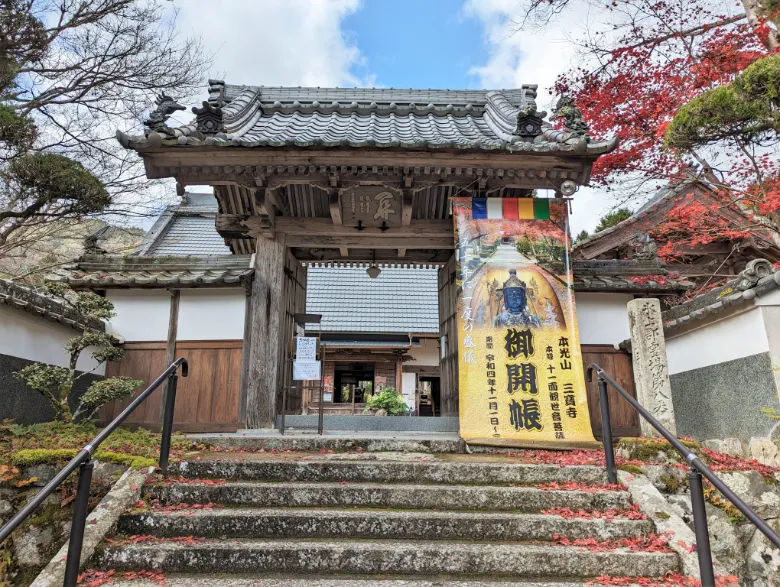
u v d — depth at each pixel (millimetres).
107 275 8086
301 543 3773
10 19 9445
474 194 7508
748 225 11281
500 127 8680
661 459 5035
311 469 4852
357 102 10055
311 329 15984
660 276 8500
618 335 8219
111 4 10648
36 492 4391
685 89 11727
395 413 11828
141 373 7809
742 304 5859
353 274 18969
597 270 8555
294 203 8359
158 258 8367
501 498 4406
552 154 6688
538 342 6926
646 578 3576
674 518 4086
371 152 6641
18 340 6301
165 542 3777
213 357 7777
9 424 5844
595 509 4398
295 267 9211
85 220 12438
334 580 3459
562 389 6707
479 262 7223
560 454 5859
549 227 7406
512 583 3455
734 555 4582
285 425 7570
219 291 8031
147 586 3320
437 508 4363
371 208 8102
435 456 5730
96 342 6434
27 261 16047
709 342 6660
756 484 4844
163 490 4383
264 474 4832
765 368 5598
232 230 7906
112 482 4727
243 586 3324
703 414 6750
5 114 9156
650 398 5516
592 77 12750
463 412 6539
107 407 7715
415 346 16734
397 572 3607
